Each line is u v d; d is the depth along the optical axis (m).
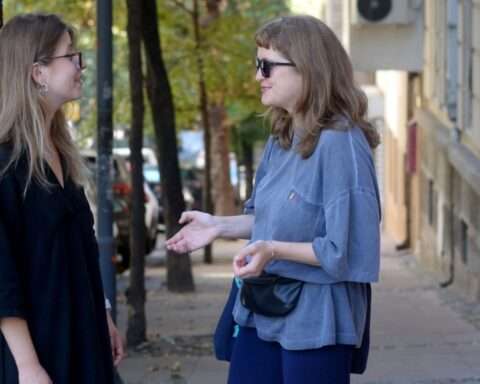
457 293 18.23
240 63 25.28
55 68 5.00
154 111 18.62
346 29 21.88
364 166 5.04
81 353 4.94
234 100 26.95
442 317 15.32
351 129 5.09
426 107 24.02
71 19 23.47
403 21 20.86
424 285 20.02
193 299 19.06
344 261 4.95
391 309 16.31
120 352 5.75
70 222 4.97
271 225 5.15
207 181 26.34
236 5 25.97
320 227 5.07
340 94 5.13
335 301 5.10
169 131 18.75
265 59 5.18
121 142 27.20
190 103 26.55
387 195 34.44
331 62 5.13
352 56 21.30
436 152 21.70
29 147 4.83
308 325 5.07
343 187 4.98
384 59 21.28
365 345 5.36
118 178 22.09
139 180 13.38
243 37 25.16
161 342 13.52
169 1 24.59
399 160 29.80
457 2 19.30
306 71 5.11
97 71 11.88
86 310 4.96
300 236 5.07
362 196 4.99
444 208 20.52
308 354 5.08
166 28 24.67
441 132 20.84
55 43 5.00
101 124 11.88
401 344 12.88
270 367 5.25
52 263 4.84
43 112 5.02
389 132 33.09
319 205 5.06
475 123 17.22
